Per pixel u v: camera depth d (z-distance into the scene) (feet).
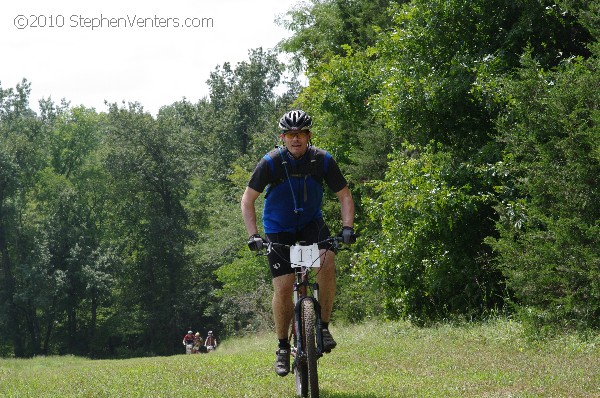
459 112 56.29
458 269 55.26
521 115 41.83
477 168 51.47
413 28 58.80
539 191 39.22
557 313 37.76
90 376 34.83
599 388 24.66
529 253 39.22
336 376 28.89
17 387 31.78
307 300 20.49
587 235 35.86
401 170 57.36
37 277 210.38
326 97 84.43
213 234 183.93
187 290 224.12
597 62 40.16
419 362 34.37
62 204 226.17
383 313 65.62
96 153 244.22
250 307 135.44
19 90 250.57
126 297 228.63
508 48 53.72
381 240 61.77
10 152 224.53
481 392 24.52
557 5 50.21
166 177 224.94
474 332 44.86
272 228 21.83
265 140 192.44
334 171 21.65
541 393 23.91
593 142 36.37
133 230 232.32
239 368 33.22
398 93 58.08
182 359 48.73
